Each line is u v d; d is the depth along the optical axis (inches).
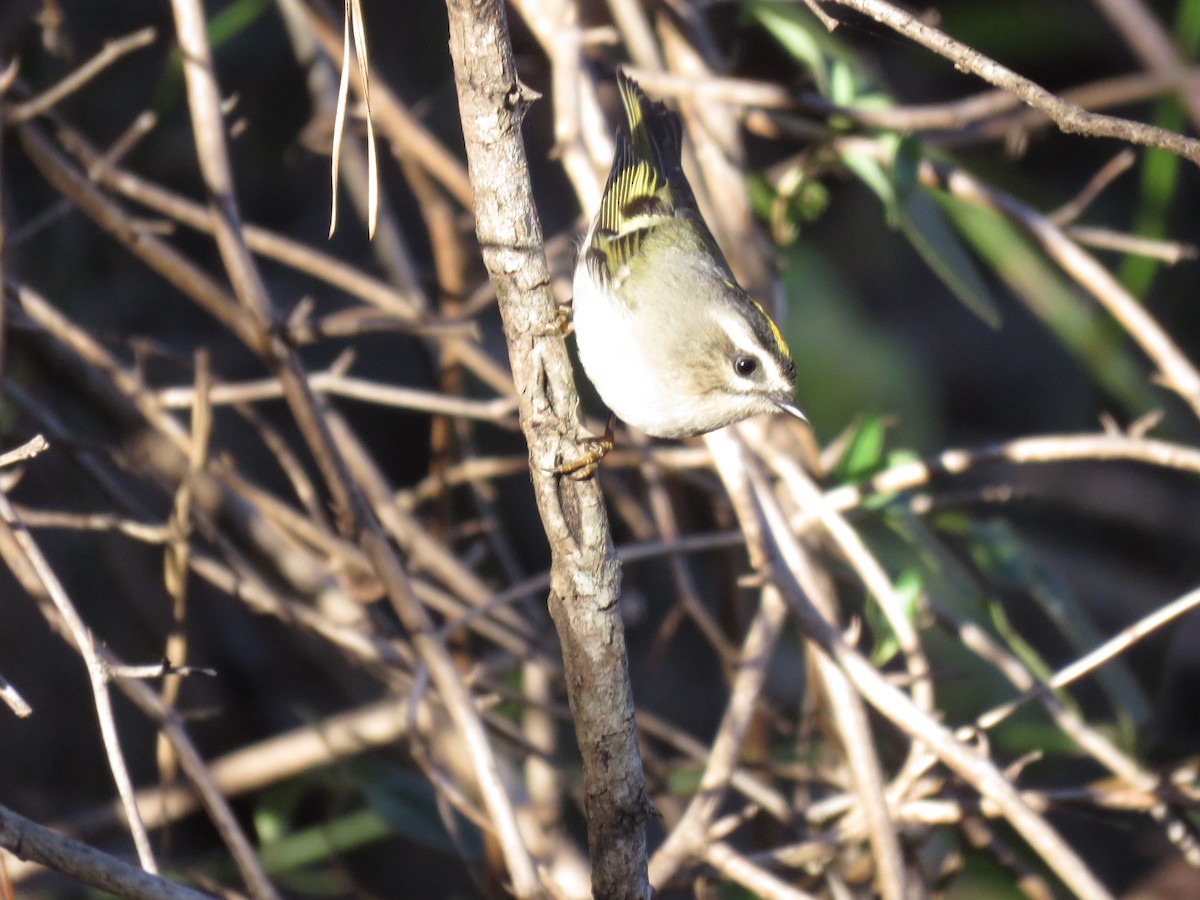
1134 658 526.0
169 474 361.1
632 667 483.8
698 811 275.6
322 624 313.1
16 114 307.6
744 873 268.5
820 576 329.4
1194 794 286.5
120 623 414.6
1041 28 510.3
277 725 414.3
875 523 359.6
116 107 444.8
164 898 184.7
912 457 340.5
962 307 595.5
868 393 510.6
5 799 382.9
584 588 196.7
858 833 288.4
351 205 487.5
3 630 407.8
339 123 205.9
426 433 496.4
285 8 394.0
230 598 412.2
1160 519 565.6
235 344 468.1
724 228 344.8
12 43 383.2
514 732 326.3
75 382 359.6
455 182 367.2
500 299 195.0
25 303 322.0
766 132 360.2
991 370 589.3
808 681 333.1
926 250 327.6
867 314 548.7
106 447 324.8
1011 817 251.4
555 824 347.6
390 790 345.4
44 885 332.2
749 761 341.1
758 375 287.3
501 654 396.8
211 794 265.1
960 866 317.7
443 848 350.3
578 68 310.7
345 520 327.9
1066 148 565.6
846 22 227.6
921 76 544.4
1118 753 294.2
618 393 291.9
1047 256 406.3
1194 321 550.6
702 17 370.3
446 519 381.1
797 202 371.2
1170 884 433.1
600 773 202.1
